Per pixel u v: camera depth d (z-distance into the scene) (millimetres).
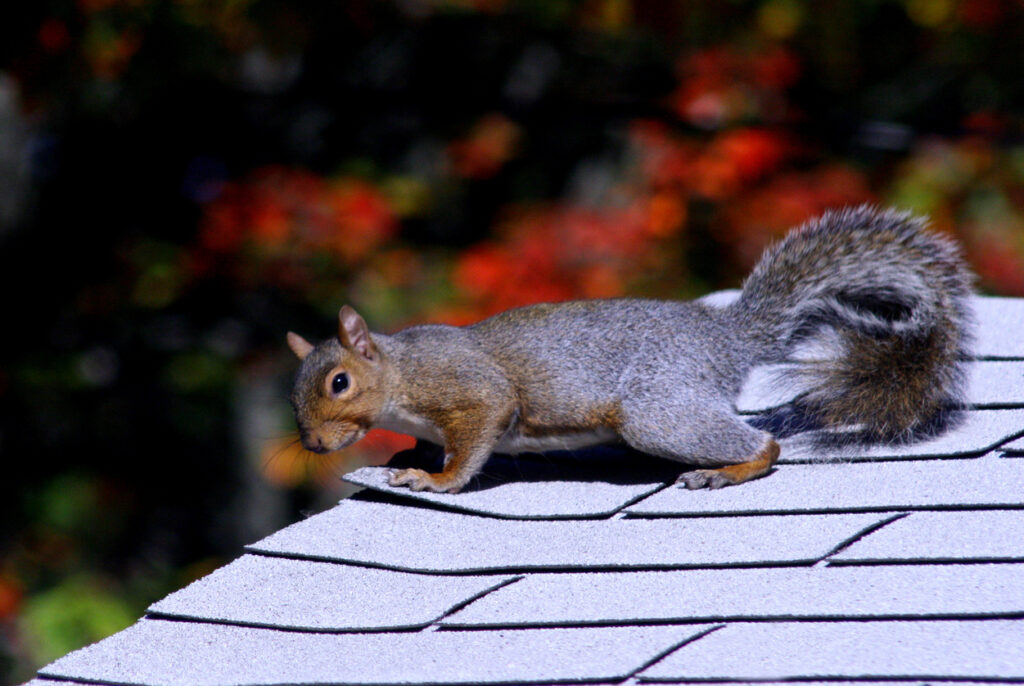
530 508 5805
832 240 7023
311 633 4762
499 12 16016
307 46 16156
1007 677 3898
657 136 14125
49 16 13945
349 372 6633
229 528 16328
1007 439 6059
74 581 14695
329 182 14688
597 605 4738
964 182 14477
